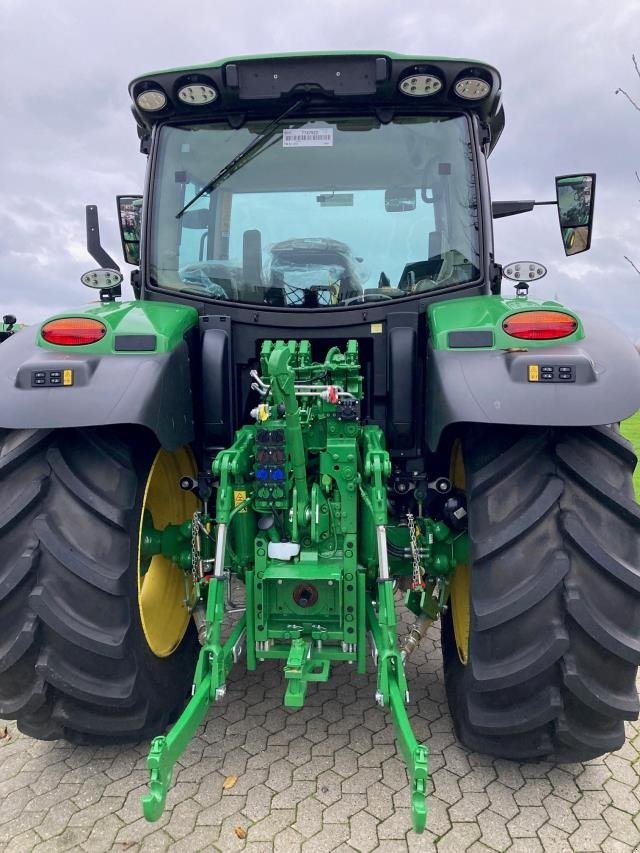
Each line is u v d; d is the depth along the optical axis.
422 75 2.74
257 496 2.32
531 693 2.15
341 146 2.91
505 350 2.21
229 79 2.79
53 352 2.29
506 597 2.11
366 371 2.88
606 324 2.45
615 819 2.20
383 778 2.39
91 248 3.34
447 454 2.88
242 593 3.23
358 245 2.90
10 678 2.20
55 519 2.18
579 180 3.23
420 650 3.34
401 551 2.54
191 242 2.96
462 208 2.88
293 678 2.16
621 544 2.11
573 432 2.22
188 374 2.56
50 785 2.38
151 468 2.50
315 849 2.07
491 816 2.21
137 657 2.30
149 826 2.17
